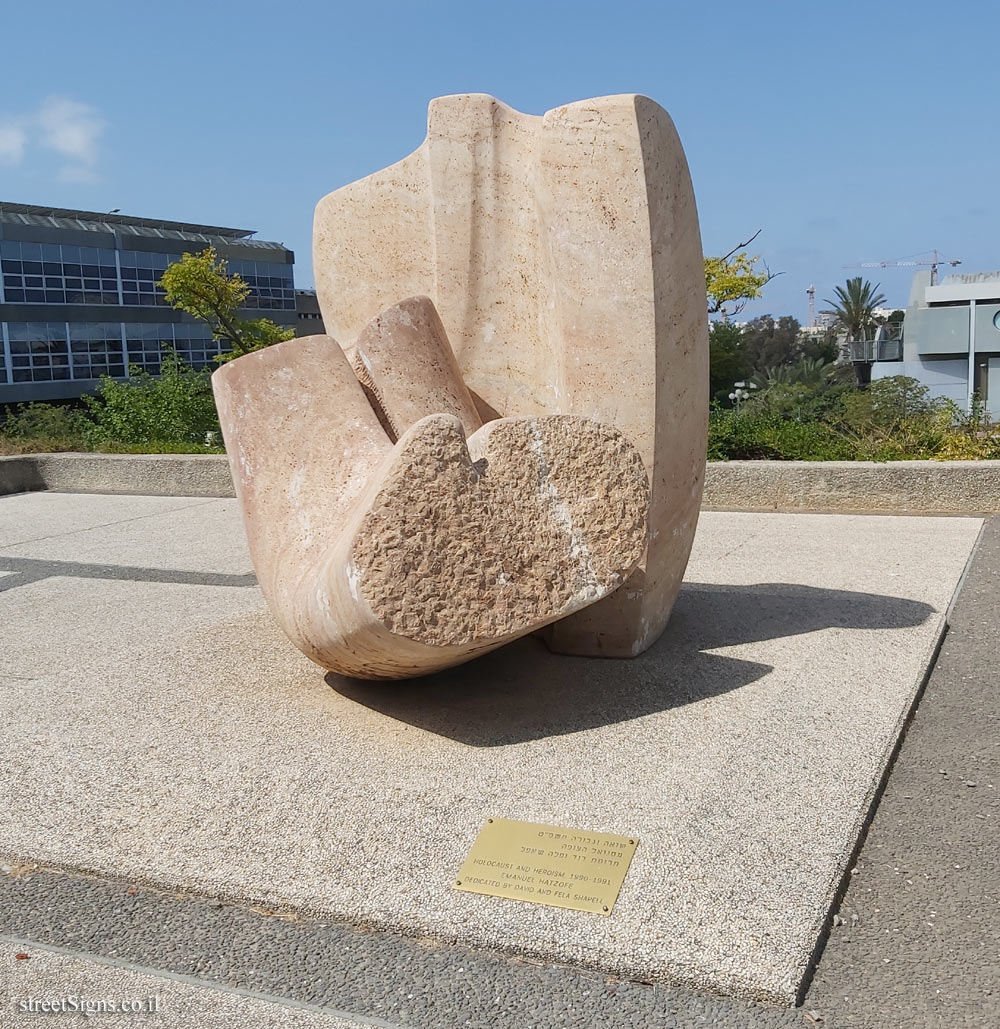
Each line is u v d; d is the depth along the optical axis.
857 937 2.36
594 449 3.20
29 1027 2.18
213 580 6.05
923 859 2.67
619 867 2.55
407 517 2.98
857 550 6.11
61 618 5.27
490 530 3.06
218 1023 2.17
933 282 33.47
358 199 4.57
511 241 4.21
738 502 8.05
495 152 4.21
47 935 2.51
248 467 3.86
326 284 4.69
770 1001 2.13
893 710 3.45
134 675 4.12
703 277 4.11
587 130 3.74
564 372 3.89
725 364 32.22
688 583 5.34
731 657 4.02
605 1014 2.14
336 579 3.08
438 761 3.18
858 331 48.31
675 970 2.21
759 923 2.31
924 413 10.41
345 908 2.48
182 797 3.04
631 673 3.87
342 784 3.06
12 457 10.91
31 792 3.12
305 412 3.85
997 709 3.60
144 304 42.88
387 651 3.13
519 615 3.09
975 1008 2.11
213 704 3.75
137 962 2.39
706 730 3.33
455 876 2.57
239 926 2.50
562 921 2.37
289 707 3.68
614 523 3.22
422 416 3.99
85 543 7.62
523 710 3.55
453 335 4.33
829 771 3.02
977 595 5.00
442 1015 2.16
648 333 3.77
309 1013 2.19
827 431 9.84
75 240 40.28
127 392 13.89
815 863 2.54
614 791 2.93
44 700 3.88
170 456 10.53
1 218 38.03
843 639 4.21
